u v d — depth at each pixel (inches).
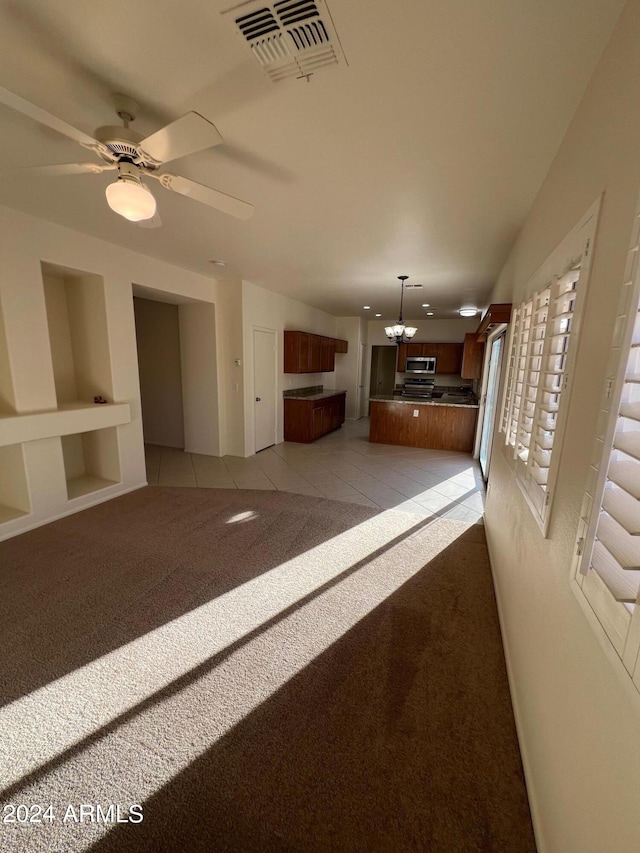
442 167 74.8
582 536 36.3
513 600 69.7
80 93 55.3
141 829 43.7
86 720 56.3
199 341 200.8
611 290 35.8
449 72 49.5
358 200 90.9
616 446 30.2
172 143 53.9
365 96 54.6
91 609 80.9
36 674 64.1
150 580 92.1
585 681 33.7
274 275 177.0
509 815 45.5
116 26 43.4
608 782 27.7
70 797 46.7
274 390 236.4
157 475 177.6
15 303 107.6
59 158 75.6
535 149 66.7
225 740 53.9
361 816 45.2
